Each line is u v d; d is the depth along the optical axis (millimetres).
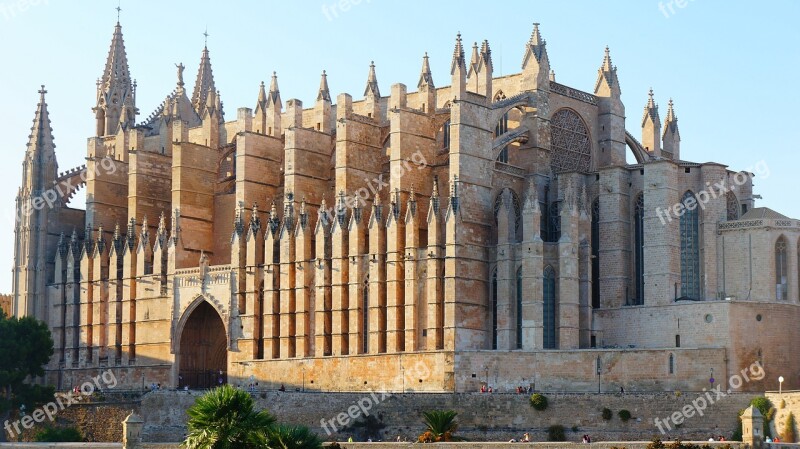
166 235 174750
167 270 172625
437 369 143375
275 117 175125
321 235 157500
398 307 149625
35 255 186750
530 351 139250
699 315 138500
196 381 171875
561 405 131375
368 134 163250
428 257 147625
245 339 163125
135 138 184375
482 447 114000
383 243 152875
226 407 104000
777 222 143375
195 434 103562
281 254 161125
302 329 157875
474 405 134375
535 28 159375
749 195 150250
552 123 158500
